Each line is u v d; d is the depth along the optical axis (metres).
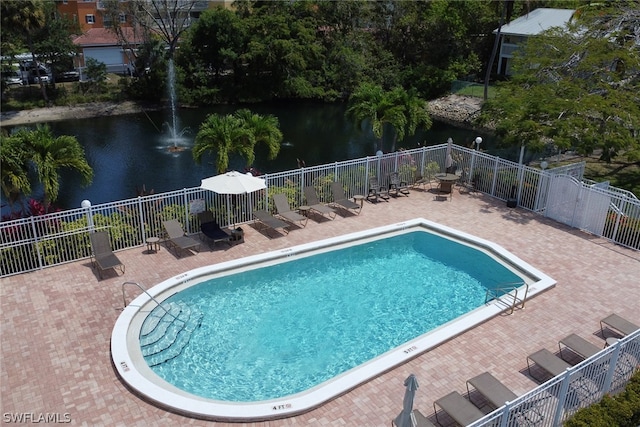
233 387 11.84
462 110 51.81
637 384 10.41
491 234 19.45
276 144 21.55
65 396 10.97
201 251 17.47
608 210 18.86
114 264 15.34
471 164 24.02
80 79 55.66
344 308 15.16
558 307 14.72
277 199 19.62
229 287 15.94
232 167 34.88
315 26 60.19
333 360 12.88
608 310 14.60
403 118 26.72
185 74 56.50
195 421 10.41
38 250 15.62
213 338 13.56
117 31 54.88
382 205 22.06
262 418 10.41
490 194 23.44
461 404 10.23
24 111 48.25
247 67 59.03
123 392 11.13
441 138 44.12
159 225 17.95
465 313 15.05
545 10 56.84
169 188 30.77
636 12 26.12
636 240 18.17
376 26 64.31
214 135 19.80
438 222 20.44
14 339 12.70
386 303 15.49
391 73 60.38
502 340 13.20
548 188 20.81
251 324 14.23
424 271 17.41
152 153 38.00
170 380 11.97
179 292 15.24
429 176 24.64
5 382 11.30
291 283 16.38
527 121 22.00
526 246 18.50
